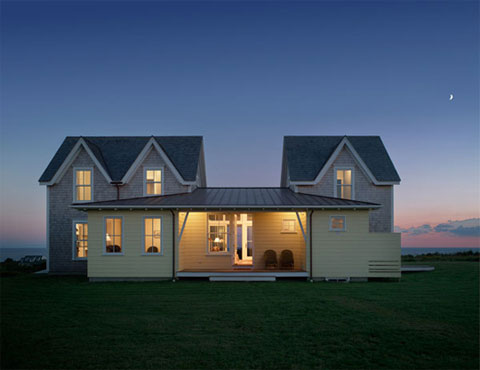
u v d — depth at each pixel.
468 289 14.67
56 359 7.13
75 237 21.69
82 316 10.24
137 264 17.47
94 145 23.23
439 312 10.63
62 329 8.98
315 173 21.84
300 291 14.20
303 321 9.66
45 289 14.92
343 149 22.25
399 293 13.73
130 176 21.70
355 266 17.19
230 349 7.61
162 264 17.45
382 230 21.73
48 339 8.25
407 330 8.87
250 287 15.25
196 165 22.44
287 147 23.83
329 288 14.95
